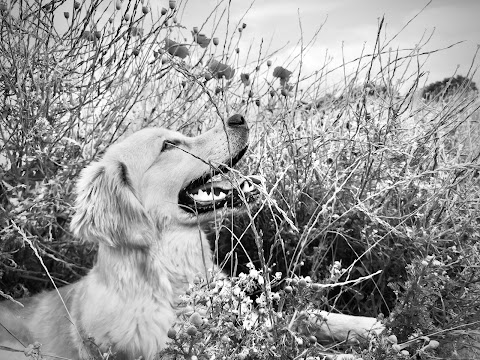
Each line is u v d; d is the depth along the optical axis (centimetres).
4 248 130
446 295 112
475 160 134
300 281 89
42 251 128
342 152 140
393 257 123
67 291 123
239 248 138
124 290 110
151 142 120
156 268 113
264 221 136
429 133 138
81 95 140
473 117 172
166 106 161
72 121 139
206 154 121
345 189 131
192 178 120
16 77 130
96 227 114
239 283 92
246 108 154
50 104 137
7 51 132
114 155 118
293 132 142
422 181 135
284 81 144
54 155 138
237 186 99
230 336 89
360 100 140
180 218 117
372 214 118
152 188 117
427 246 119
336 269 97
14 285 133
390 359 89
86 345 108
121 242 112
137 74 144
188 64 146
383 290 123
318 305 98
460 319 105
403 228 123
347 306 124
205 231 143
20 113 131
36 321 122
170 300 114
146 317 110
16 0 130
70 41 139
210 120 162
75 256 141
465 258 115
